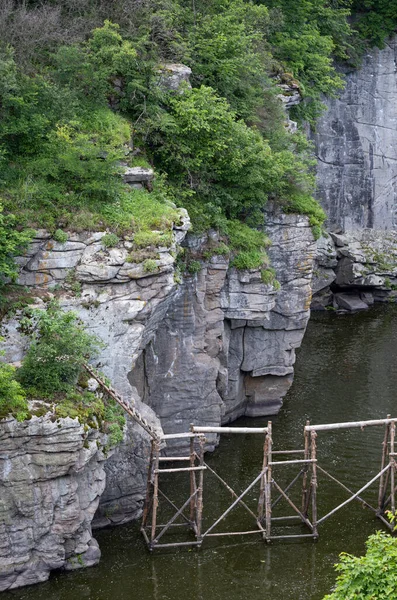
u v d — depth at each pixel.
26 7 35.94
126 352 30.75
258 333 39.69
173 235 31.52
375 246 61.41
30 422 26.28
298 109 49.25
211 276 36.31
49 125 32.12
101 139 32.34
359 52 60.25
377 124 61.66
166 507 33.03
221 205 37.25
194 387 36.66
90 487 28.34
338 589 21.16
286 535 31.50
